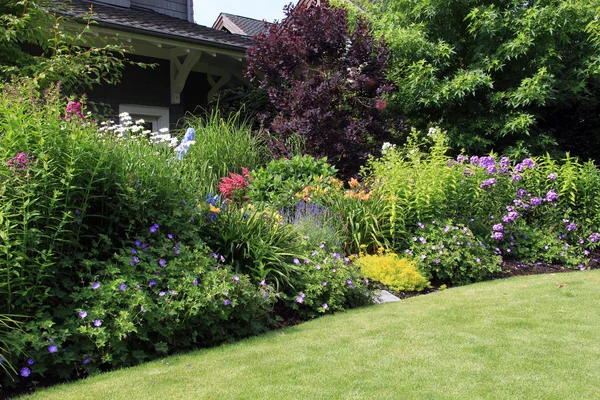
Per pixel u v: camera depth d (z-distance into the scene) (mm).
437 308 4105
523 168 7262
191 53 8703
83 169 3369
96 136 3723
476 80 8961
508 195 6977
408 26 9727
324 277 4402
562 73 9609
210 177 6211
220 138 6965
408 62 9758
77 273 3217
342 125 8195
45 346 2779
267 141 7664
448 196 6270
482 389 2420
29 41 6656
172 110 9328
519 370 2662
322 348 3107
